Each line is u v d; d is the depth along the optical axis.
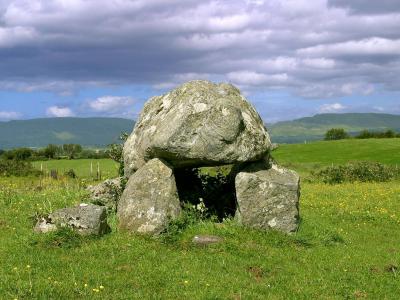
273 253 14.62
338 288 12.14
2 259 13.12
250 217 16.45
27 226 16.83
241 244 15.03
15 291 10.61
